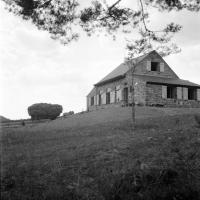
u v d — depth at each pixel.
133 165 7.04
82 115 27.59
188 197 5.37
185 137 10.20
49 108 33.34
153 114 22.44
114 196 5.48
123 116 22.38
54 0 9.66
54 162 8.08
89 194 5.76
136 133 12.53
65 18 9.84
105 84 35.06
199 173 6.39
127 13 10.36
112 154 8.53
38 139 13.42
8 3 9.21
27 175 6.94
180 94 30.97
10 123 27.77
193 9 9.78
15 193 5.71
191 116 17.28
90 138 12.20
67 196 5.60
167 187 5.60
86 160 8.13
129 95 30.00
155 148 8.86
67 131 16.17
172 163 6.82
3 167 7.60
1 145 11.82
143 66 31.72
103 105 34.84
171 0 9.77
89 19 10.01
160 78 31.69
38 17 9.63
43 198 5.51
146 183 5.76
